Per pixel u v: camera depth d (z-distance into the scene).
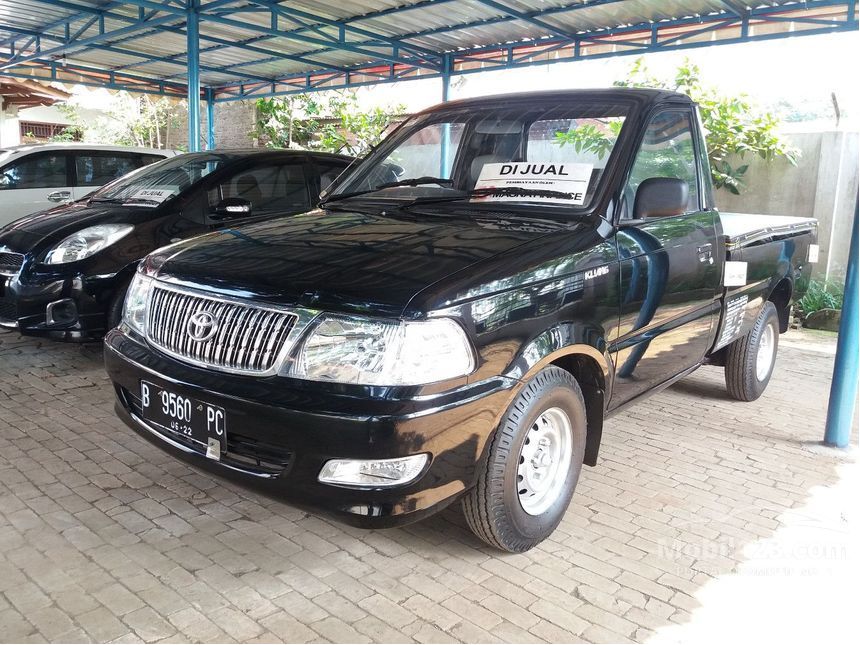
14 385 5.01
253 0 9.59
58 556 2.86
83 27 11.05
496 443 2.69
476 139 3.78
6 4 10.14
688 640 2.50
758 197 9.44
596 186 3.25
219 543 3.02
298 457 2.41
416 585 2.77
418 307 2.39
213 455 2.63
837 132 8.75
